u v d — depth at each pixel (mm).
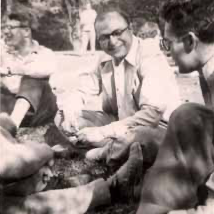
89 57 7148
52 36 9312
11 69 3977
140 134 2971
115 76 3369
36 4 9227
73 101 3475
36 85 4027
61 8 9195
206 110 1715
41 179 2484
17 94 4023
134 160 2672
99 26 3184
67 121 3348
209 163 1637
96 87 3617
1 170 2254
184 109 1712
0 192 2385
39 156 2389
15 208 2363
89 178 3037
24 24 4016
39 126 4176
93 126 3443
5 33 4078
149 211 1639
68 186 2930
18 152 2322
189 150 1646
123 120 3090
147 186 1692
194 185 1651
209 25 1620
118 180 2627
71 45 9195
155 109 3039
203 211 1596
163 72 3182
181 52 1713
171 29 1700
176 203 1641
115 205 2580
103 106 3576
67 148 3535
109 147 3182
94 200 2510
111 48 3217
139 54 3236
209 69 1681
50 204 2412
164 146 1725
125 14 3227
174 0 1674
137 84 3246
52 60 4102
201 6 1620
